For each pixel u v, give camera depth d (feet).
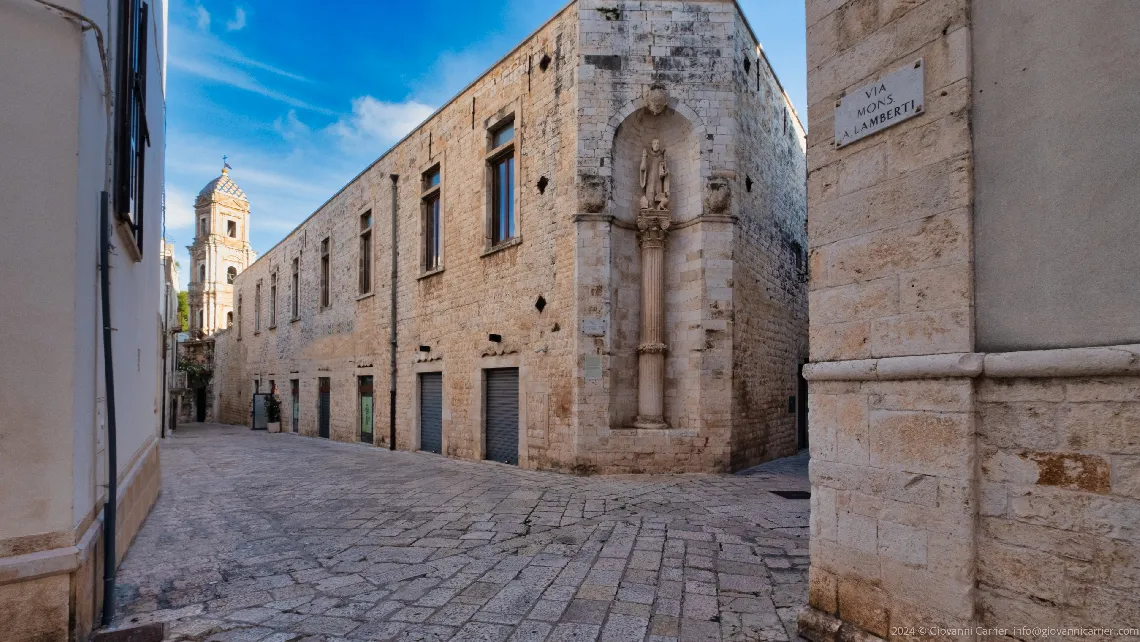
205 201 145.28
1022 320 9.33
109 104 13.99
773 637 12.19
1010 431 9.41
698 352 34.60
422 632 12.63
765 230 41.24
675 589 15.03
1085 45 8.86
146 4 19.62
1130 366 7.95
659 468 33.73
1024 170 9.45
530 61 39.22
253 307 100.78
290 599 14.66
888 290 11.21
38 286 10.89
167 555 18.52
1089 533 8.45
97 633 12.07
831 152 12.57
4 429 10.45
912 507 10.52
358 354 61.41
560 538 20.18
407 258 52.95
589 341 34.19
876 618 11.01
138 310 20.86
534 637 12.32
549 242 36.83
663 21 35.99
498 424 41.06
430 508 25.70
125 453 17.89
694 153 35.83
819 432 12.42
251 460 47.01
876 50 11.76
